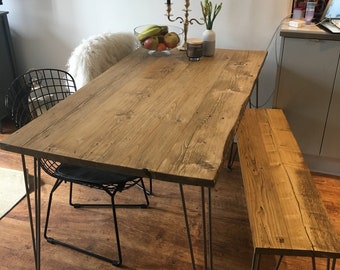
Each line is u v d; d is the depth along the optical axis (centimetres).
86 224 215
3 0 308
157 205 229
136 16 284
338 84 228
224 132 142
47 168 187
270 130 207
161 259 193
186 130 144
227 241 203
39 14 306
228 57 231
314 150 252
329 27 224
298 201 153
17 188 244
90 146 134
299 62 229
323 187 245
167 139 138
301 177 168
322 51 222
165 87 184
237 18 261
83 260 193
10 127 319
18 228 212
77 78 236
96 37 242
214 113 157
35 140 138
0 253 196
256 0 251
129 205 228
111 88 183
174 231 210
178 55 234
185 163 123
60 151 131
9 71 308
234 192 240
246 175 169
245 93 177
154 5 275
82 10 294
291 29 223
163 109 161
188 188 243
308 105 240
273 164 177
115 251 198
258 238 134
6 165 267
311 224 141
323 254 130
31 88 223
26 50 325
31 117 203
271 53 264
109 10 288
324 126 243
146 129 145
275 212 147
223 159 127
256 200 154
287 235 136
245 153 186
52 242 203
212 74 201
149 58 228
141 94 176
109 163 124
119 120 152
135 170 121
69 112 159
